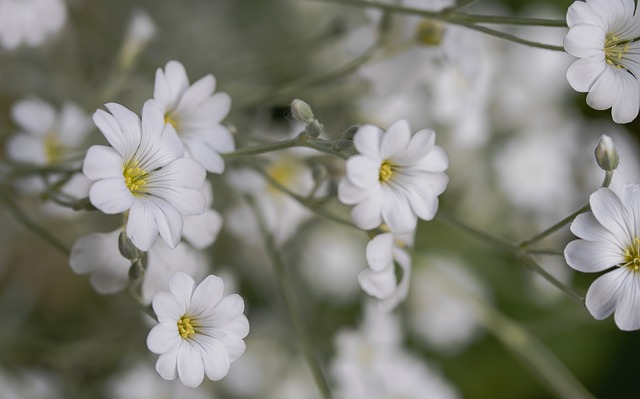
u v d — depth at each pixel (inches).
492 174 18.7
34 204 17.1
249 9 19.9
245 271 17.9
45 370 17.0
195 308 11.9
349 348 16.7
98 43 17.8
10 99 17.2
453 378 20.0
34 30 14.4
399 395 16.7
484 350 20.2
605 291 12.1
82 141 14.8
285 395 17.4
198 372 11.8
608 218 12.1
